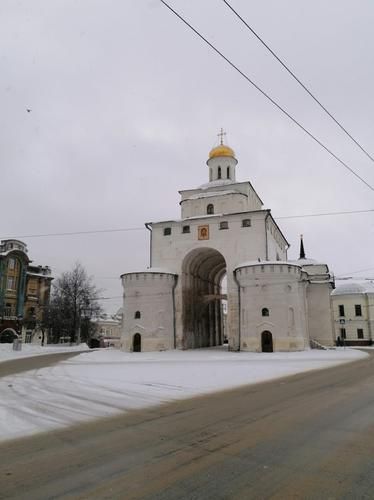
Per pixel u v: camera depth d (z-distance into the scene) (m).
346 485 4.29
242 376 14.73
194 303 41.06
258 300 32.72
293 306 32.53
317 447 5.61
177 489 4.23
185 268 39.53
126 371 16.75
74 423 7.38
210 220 38.72
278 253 43.16
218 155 45.28
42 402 9.52
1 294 51.16
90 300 54.56
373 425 6.88
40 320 54.50
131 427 7.00
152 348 35.44
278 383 12.80
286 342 31.48
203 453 5.43
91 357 29.06
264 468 4.81
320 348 41.31
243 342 33.06
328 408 8.40
